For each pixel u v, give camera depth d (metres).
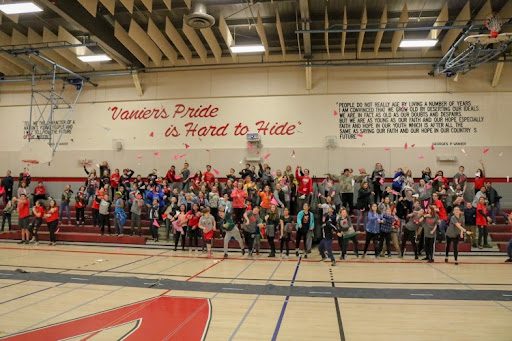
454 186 15.37
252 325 5.57
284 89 18.36
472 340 4.99
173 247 14.13
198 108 18.89
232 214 14.32
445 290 7.80
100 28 15.21
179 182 17.33
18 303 6.70
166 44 17.20
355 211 15.75
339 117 17.91
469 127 17.11
